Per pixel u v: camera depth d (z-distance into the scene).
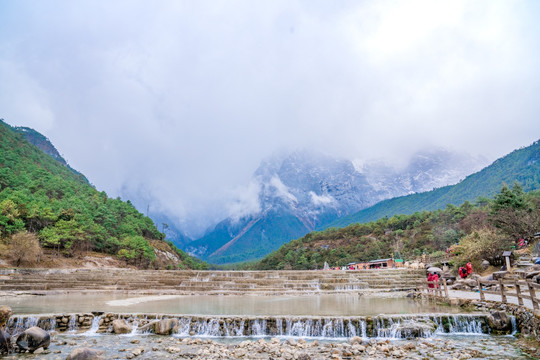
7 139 175.75
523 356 13.97
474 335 18.09
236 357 14.34
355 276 45.94
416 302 27.22
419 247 111.56
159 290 38.91
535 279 26.59
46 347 15.55
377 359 13.96
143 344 16.44
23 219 77.75
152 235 149.25
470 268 38.06
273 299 31.30
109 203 131.62
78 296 33.91
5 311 17.09
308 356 14.09
